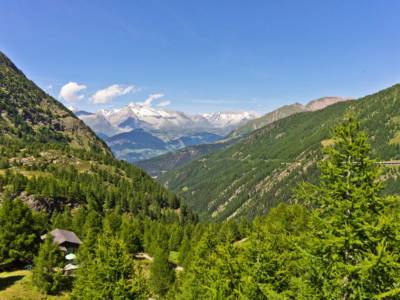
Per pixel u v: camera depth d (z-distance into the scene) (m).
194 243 81.75
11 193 158.75
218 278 25.52
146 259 96.94
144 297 27.25
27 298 48.69
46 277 52.31
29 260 67.94
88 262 33.59
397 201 15.58
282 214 80.00
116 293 25.89
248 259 25.36
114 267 26.80
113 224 110.75
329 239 15.36
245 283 22.27
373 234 15.09
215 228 107.75
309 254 16.19
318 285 15.98
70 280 56.22
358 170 16.41
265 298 21.27
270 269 22.98
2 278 58.91
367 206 15.46
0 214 66.69
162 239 97.62
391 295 13.72
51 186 166.88
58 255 54.69
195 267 36.12
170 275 58.19
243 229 102.12
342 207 15.65
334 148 17.19
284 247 26.16
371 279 14.34
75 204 174.12
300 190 17.80
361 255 15.19
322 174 17.27
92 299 26.48
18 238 65.88
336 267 14.93
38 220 73.94
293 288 19.02
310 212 17.14
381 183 15.94
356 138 16.55
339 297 15.14
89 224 101.38
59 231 88.06
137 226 123.44
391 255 14.09
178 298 39.59
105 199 194.12
